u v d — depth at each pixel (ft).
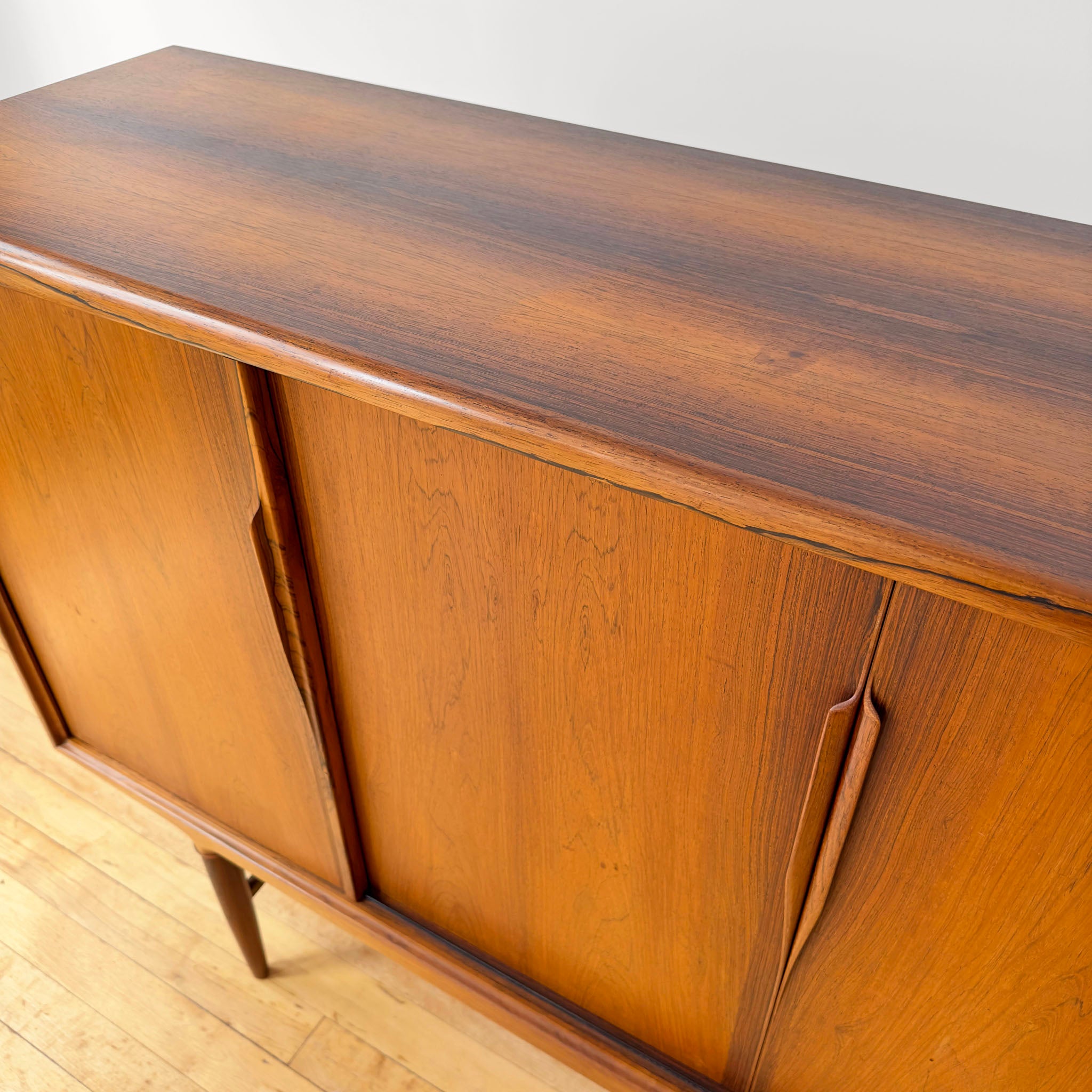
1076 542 1.47
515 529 2.12
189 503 2.64
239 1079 4.03
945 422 1.75
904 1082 2.52
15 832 4.89
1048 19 2.50
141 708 3.55
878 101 2.86
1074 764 1.71
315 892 3.59
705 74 3.09
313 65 3.90
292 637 2.73
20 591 3.49
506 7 3.29
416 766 2.90
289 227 2.37
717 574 1.90
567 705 2.37
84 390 2.58
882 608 1.74
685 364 1.89
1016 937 2.01
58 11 4.48
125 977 4.34
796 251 2.34
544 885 2.89
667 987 2.84
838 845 2.08
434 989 4.33
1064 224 2.50
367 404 2.06
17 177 2.60
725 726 2.12
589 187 2.64
